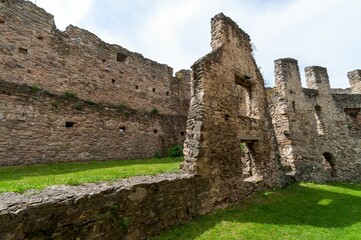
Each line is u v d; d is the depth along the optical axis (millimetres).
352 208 6855
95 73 12648
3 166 7496
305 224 5289
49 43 10805
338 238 4484
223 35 7711
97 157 10250
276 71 13070
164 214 4500
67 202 3100
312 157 12164
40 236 2791
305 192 8820
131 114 12227
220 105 6855
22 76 9625
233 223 5012
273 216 5695
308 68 14539
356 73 15578
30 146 8234
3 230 2498
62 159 9039
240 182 7012
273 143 9422
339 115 13836
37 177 5207
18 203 2785
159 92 16109
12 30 9570
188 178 5289
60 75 11023
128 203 3887
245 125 7875
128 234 3781
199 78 6484
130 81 14461
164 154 13633
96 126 10477
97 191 3508
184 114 17516
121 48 14375
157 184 4488
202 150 5840
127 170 6430
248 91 9281
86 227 3258
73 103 9789
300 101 12859
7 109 7840
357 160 13281
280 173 9336
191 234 4332
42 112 8727
